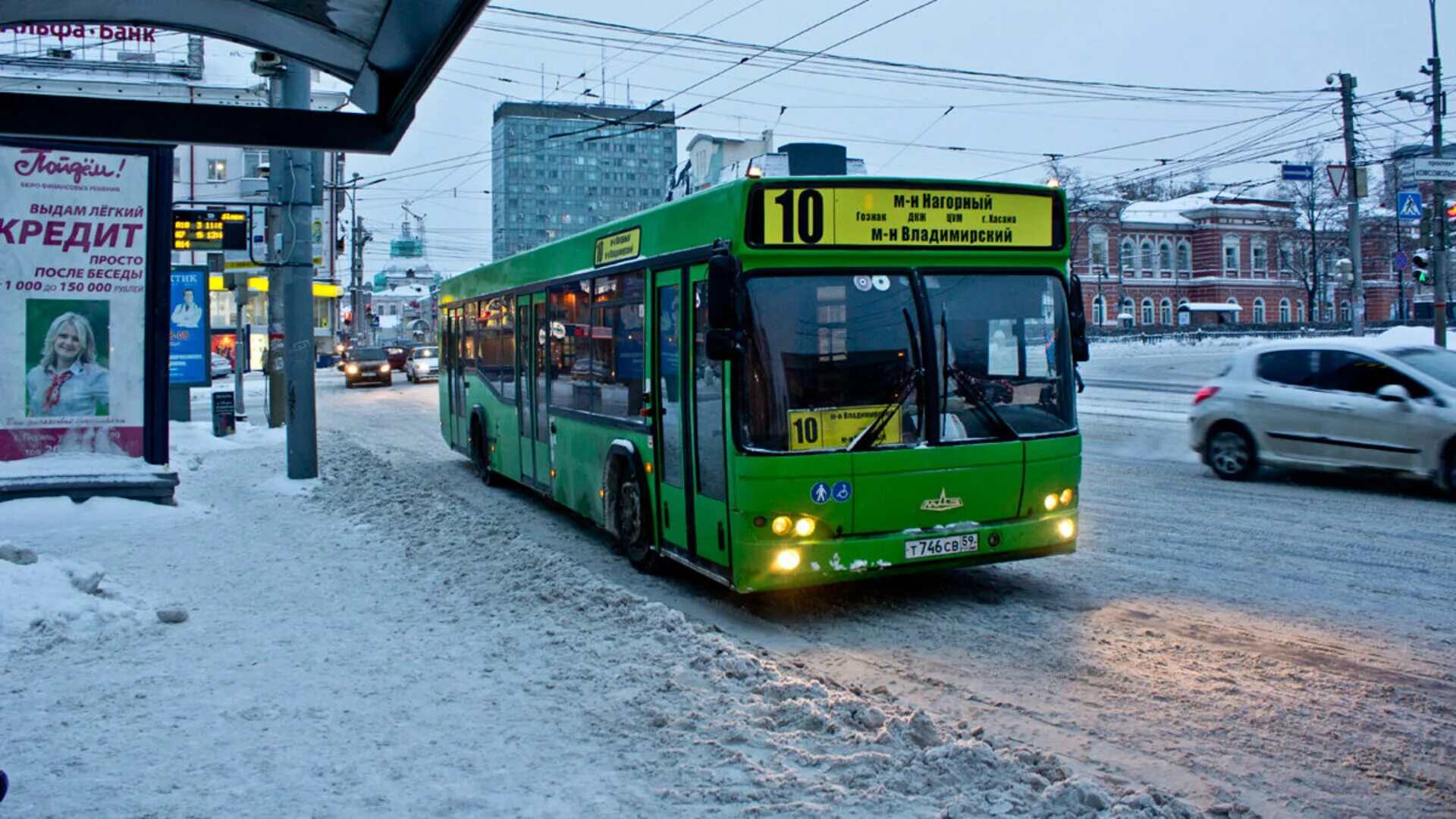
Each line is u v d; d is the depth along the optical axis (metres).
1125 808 4.04
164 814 4.20
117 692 5.79
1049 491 7.69
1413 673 5.98
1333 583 8.05
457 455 19.47
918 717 4.81
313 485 14.77
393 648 6.66
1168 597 7.81
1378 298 80.94
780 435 7.05
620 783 4.43
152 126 4.97
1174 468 14.76
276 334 24.09
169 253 12.51
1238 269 81.19
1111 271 78.69
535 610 7.44
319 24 4.61
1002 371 7.63
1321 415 12.41
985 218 7.65
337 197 60.97
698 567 7.90
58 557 8.74
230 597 8.20
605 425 9.77
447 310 17.25
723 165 32.94
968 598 7.94
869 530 7.19
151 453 12.50
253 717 5.37
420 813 4.17
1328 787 4.53
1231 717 5.36
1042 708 5.56
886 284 7.36
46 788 4.47
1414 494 11.95
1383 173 62.25
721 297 6.87
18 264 11.96
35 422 12.10
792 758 4.65
